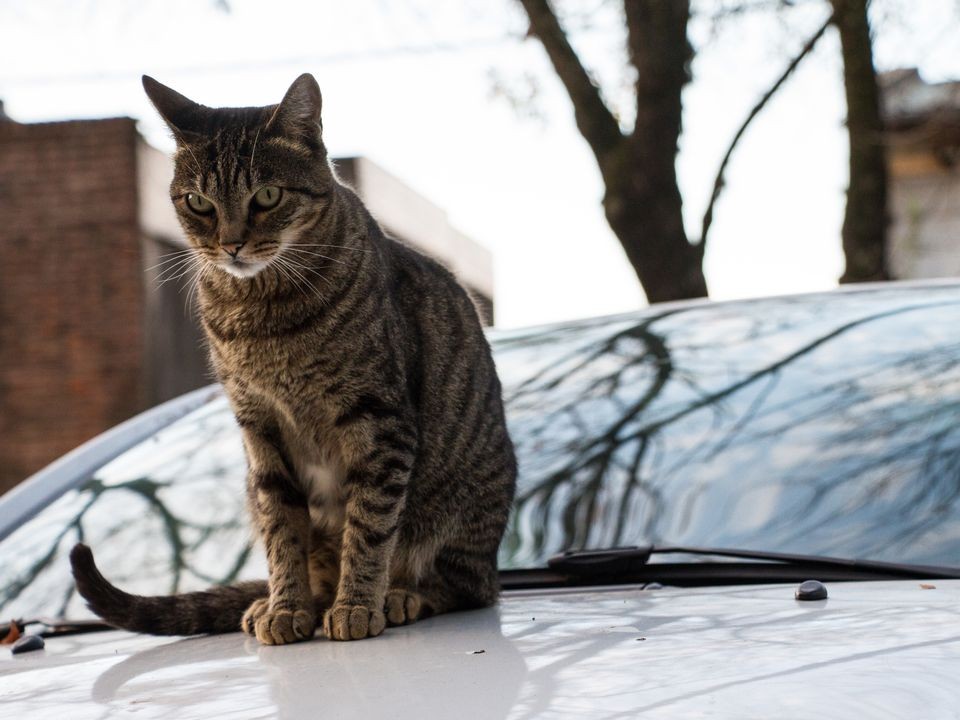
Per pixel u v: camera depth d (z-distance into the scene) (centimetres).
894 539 224
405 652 174
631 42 911
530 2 934
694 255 917
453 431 280
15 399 1079
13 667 197
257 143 290
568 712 124
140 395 1065
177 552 270
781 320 300
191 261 312
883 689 124
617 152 917
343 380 266
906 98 1388
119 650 210
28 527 287
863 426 252
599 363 302
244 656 188
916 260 1631
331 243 277
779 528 234
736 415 265
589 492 260
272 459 272
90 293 1073
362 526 254
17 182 1082
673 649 152
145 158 1093
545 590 245
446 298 304
